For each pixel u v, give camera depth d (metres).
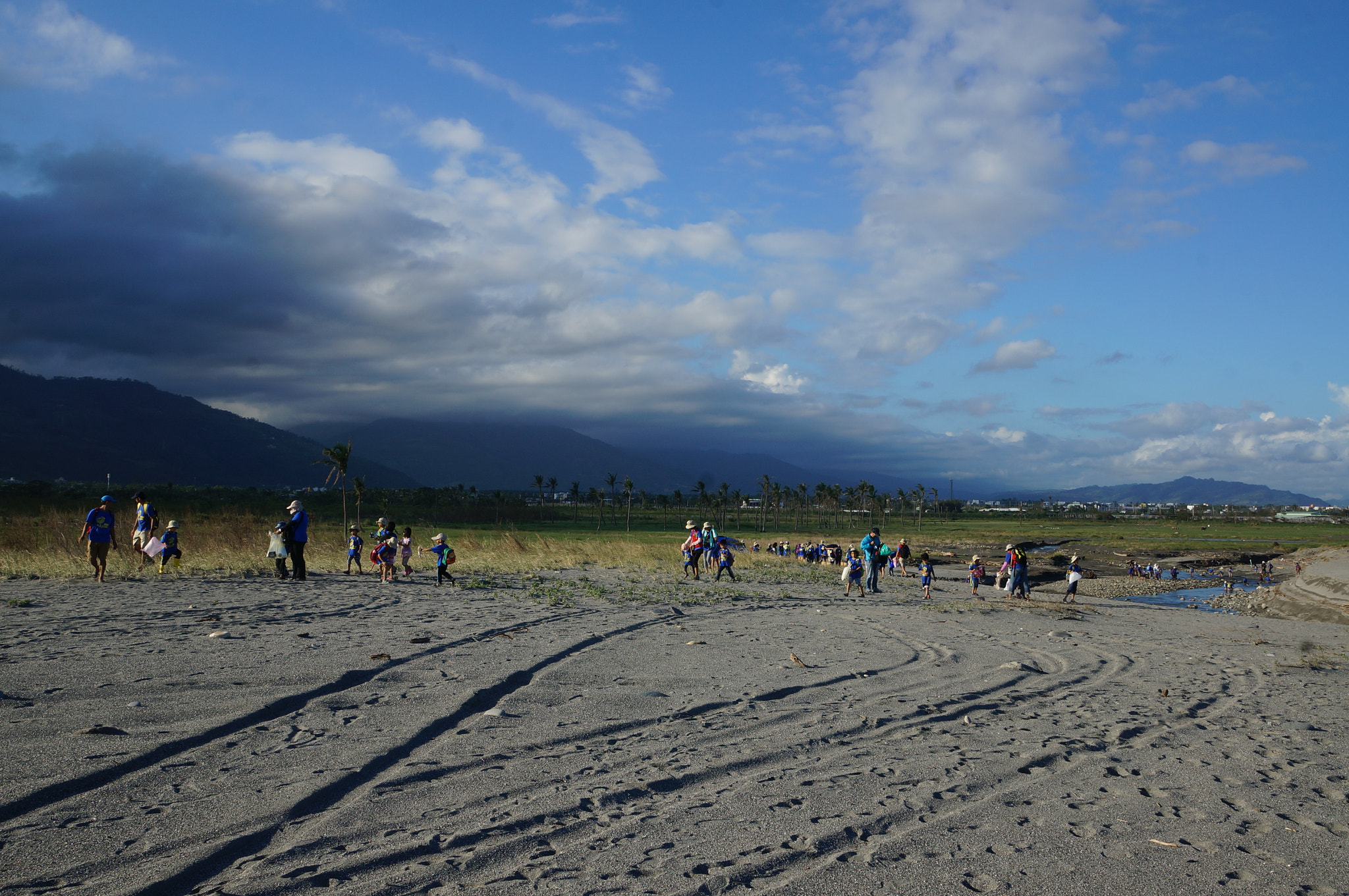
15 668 7.20
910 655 10.70
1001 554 70.19
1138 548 85.50
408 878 3.55
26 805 4.12
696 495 181.00
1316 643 15.27
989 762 5.89
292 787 4.57
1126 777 5.71
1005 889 3.73
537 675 8.20
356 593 15.08
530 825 4.27
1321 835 4.63
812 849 4.12
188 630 9.79
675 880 3.66
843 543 73.38
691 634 11.80
